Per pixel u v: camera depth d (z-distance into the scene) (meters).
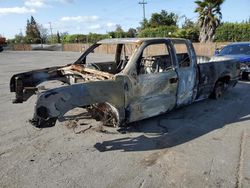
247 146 4.35
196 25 29.69
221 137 4.73
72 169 3.64
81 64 5.98
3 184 3.29
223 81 7.27
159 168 3.67
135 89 4.65
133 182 3.33
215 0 27.19
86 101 4.09
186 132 4.95
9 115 6.05
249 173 3.52
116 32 50.25
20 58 24.92
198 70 6.00
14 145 4.39
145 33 38.06
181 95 5.59
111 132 4.92
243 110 6.32
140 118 4.91
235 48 11.12
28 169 3.64
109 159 3.93
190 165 3.74
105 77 4.58
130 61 4.63
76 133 4.88
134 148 4.30
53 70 5.77
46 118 3.78
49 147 4.32
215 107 6.55
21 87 5.03
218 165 3.73
